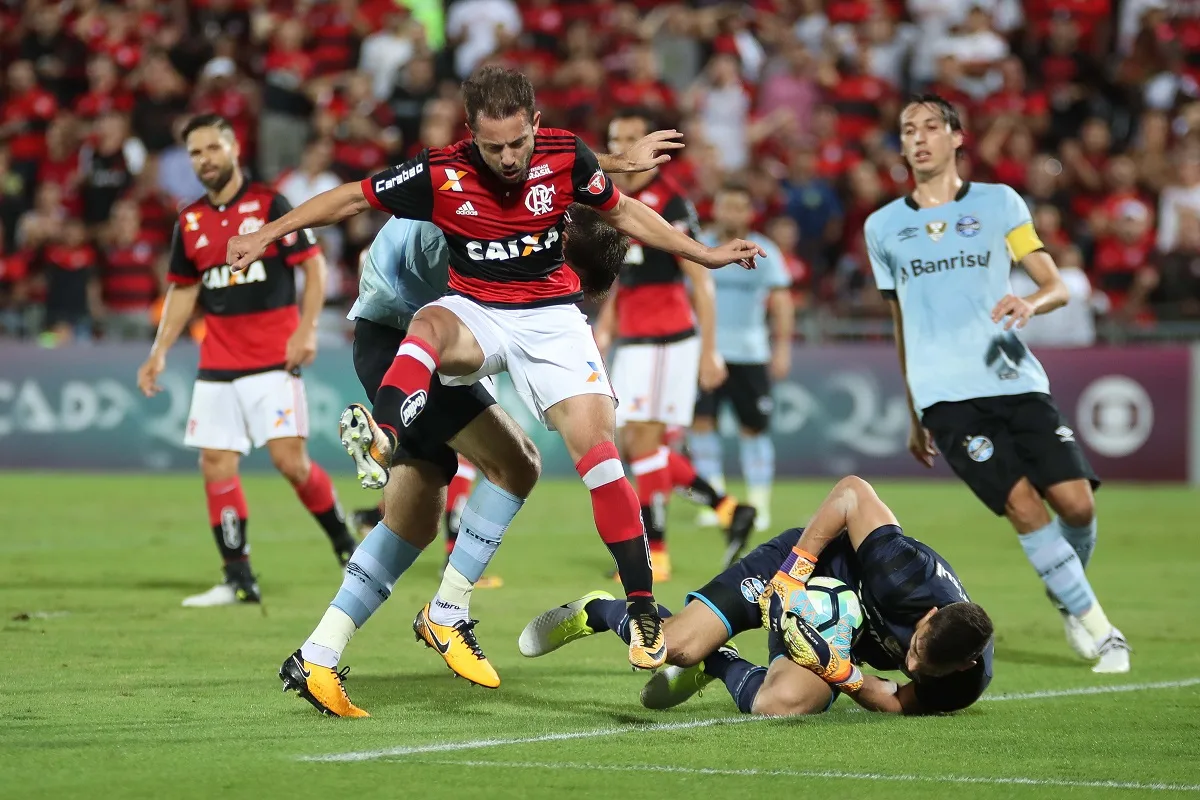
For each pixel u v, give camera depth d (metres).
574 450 18.19
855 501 18.72
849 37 69.00
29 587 30.75
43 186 68.06
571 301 18.69
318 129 65.69
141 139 69.94
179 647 23.66
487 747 16.66
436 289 20.72
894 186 62.47
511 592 30.89
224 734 17.23
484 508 19.86
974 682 18.47
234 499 28.92
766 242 45.28
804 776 15.37
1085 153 62.91
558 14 72.31
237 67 74.19
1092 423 55.16
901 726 18.06
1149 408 54.38
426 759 16.03
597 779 15.16
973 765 16.00
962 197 24.38
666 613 19.48
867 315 57.59
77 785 14.72
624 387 33.78
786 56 69.88
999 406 23.77
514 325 18.23
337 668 18.53
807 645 17.98
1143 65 67.62
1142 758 16.44
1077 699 20.27
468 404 19.06
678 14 71.94
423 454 18.89
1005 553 38.25
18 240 69.12
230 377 28.86
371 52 72.75
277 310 28.91
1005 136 62.72
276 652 23.28
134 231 62.97
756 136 66.06
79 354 60.62
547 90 67.75
